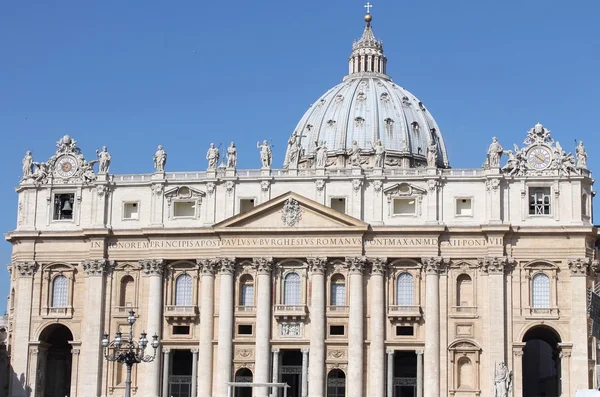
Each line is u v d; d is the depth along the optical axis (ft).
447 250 439.22
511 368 427.74
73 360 454.81
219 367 440.45
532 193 442.50
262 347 437.99
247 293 448.65
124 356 298.56
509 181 442.09
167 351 447.83
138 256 456.86
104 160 466.29
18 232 465.88
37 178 472.03
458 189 444.14
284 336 440.45
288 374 449.06
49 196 469.57
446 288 437.17
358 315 435.12
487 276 434.71
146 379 444.14
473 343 431.02
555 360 454.81
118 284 457.27
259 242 446.19
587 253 434.30
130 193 463.01
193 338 447.83
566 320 429.79
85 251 462.60
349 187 448.24
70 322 458.91
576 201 437.58
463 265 438.81
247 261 447.83
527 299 432.66
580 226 433.07
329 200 448.24
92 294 455.22
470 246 437.99
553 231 433.48
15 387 456.04
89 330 451.94
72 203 470.39
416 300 438.40
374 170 450.71
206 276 449.48
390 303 438.40
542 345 535.19
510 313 431.84
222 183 455.63
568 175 438.81
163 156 461.37
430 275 436.76
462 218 440.86
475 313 433.48
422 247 439.22
